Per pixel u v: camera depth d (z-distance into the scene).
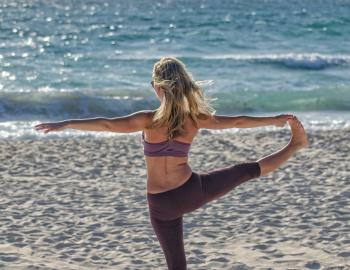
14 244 9.43
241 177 6.30
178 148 6.20
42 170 13.84
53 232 9.98
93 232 9.98
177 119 6.15
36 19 53.44
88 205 11.40
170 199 6.18
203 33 43.12
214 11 62.75
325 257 8.84
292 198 11.67
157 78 6.17
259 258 8.83
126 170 13.93
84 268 8.49
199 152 15.48
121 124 6.13
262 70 29.09
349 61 30.09
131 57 32.28
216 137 17.06
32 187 12.52
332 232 9.89
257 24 48.28
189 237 9.71
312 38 41.62
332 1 79.94
